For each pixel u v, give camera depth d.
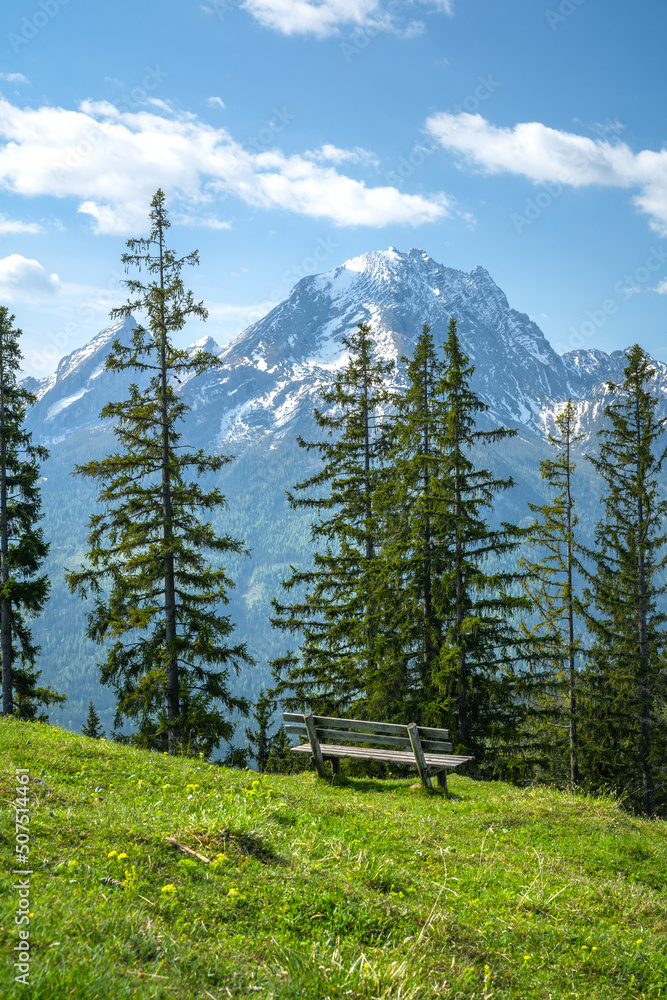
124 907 4.93
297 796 9.20
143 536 19.81
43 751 9.38
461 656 19.09
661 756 22.72
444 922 5.64
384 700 20.41
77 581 19.64
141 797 7.95
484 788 12.62
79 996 3.71
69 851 5.75
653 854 8.71
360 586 22.98
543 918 6.28
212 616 19.94
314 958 4.70
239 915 5.22
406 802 10.18
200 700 19.52
